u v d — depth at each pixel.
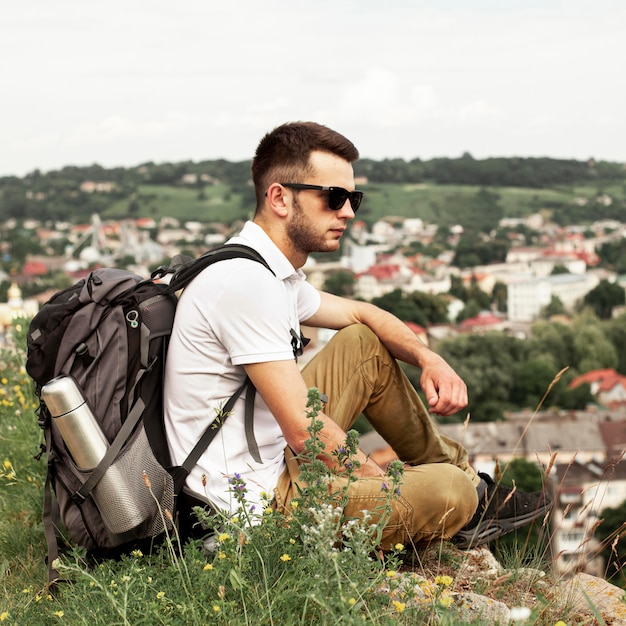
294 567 2.10
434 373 2.89
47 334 2.39
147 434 2.43
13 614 2.29
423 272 159.25
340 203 2.64
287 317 2.49
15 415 4.54
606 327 98.94
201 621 1.95
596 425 65.62
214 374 2.46
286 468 2.56
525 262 176.75
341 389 2.75
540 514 2.81
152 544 2.48
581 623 2.33
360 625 1.82
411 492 2.48
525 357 89.31
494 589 2.46
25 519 3.33
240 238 2.67
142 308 2.42
